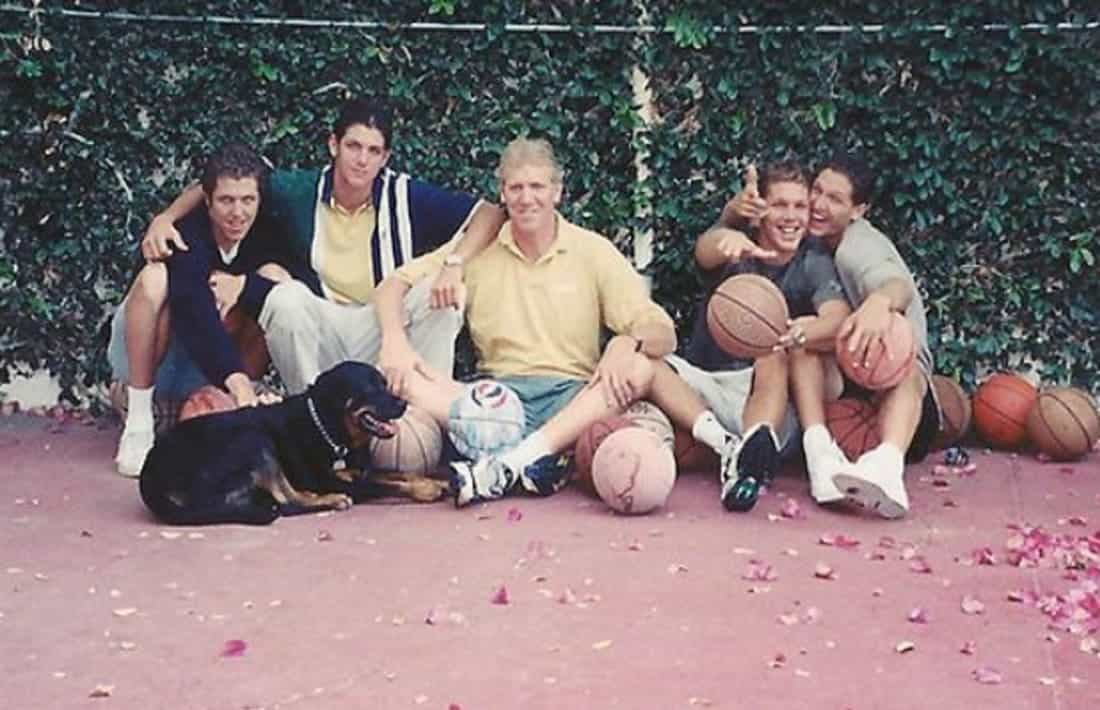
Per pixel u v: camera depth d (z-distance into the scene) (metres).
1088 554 5.22
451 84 7.63
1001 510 5.98
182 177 7.73
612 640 4.41
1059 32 7.35
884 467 5.75
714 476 6.45
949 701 3.97
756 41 7.54
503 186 6.44
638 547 5.36
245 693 4.02
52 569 5.12
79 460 6.82
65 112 7.64
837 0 7.48
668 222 7.69
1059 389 7.11
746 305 6.05
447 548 5.36
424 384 6.27
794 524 5.73
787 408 6.31
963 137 7.48
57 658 4.29
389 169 7.36
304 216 6.74
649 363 6.28
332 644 4.39
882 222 7.60
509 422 6.07
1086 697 4.00
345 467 6.00
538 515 5.83
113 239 7.72
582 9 7.58
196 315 6.38
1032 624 4.56
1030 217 7.52
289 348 6.51
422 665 4.21
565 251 6.51
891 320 6.02
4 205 7.70
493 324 6.56
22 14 7.52
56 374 7.83
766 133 7.60
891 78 7.50
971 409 7.16
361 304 6.74
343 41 7.61
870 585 4.95
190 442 5.75
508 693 4.01
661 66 7.61
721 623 4.57
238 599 4.80
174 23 7.59
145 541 5.47
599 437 6.04
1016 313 7.62
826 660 4.26
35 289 7.76
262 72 7.60
